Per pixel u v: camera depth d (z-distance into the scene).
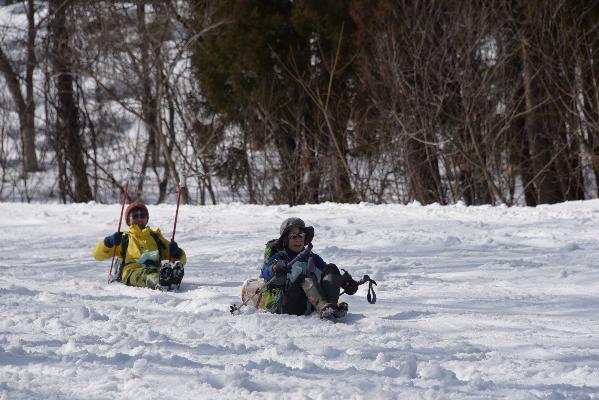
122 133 108.75
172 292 28.20
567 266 31.64
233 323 21.58
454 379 15.12
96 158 102.12
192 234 46.44
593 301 24.66
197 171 94.88
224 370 15.73
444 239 40.19
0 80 107.19
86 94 104.25
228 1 90.50
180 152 95.56
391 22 81.31
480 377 15.12
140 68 96.56
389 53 78.62
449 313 22.69
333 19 86.88
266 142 91.69
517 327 20.59
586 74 78.75
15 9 130.00
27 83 105.00
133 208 31.31
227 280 30.75
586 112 77.12
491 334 19.62
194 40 92.75
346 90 88.62
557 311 23.28
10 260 39.25
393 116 79.62
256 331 20.33
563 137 81.31
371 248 38.44
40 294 26.75
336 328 20.42
